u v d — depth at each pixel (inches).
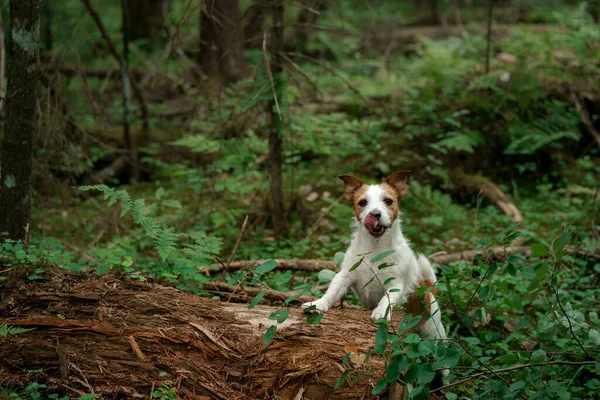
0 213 206.8
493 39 464.8
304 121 307.4
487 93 373.7
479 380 183.6
